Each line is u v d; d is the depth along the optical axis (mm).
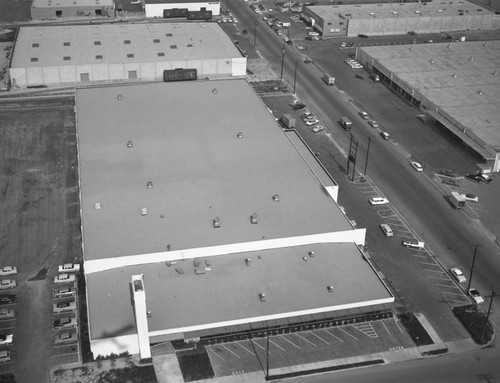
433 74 190000
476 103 171500
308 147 145375
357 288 103875
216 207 116438
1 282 107688
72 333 98375
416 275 113500
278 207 117375
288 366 93625
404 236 124062
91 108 150625
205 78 194750
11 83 182750
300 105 177125
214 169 127562
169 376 91438
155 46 198375
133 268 104938
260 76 197375
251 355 95250
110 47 196000
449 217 131125
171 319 96438
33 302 104938
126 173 125000
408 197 137375
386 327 101312
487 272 115312
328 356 95562
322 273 106562
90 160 128875
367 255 118000
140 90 160375
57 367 92688
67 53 190750
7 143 153500
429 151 156375
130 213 113812
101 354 93812
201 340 96875
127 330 94125
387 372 93562
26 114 168500
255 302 100062
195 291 101500
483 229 127750
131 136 138375
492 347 98562
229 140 138375
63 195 133750
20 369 92375
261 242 109125
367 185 141375
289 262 108438
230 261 107750
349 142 159750
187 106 153000
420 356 96312
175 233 109562
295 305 99812
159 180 123250
